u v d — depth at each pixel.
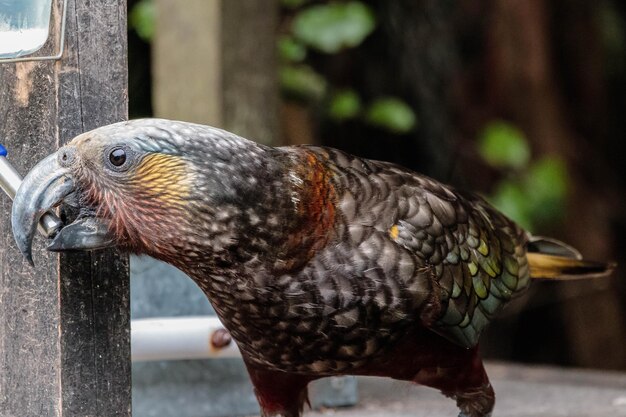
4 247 6.70
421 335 7.16
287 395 7.34
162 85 11.45
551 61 18.45
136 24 13.27
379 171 7.11
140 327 8.60
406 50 17.27
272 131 12.13
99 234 6.18
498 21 17.94
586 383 11.53
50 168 6.11
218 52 11.34
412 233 6.91
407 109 16.23
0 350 6.78
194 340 8.71
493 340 19.45
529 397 10.60
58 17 6.36
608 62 19.58
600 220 19.14
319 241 6.49
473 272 7.46
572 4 18.88
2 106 6.62
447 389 7.65
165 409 9.23
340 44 15.16
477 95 18.05
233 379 9.41
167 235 6.10
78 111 6.50
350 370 7.04
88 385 6.58
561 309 19.38
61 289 6.50
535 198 17.36
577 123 19.12
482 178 17.88
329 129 17.03
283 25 15.58
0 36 6.14
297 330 6.61
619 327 19.31
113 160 6.05
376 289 6.68
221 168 6.08
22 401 6.69
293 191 6.36
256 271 6.30
